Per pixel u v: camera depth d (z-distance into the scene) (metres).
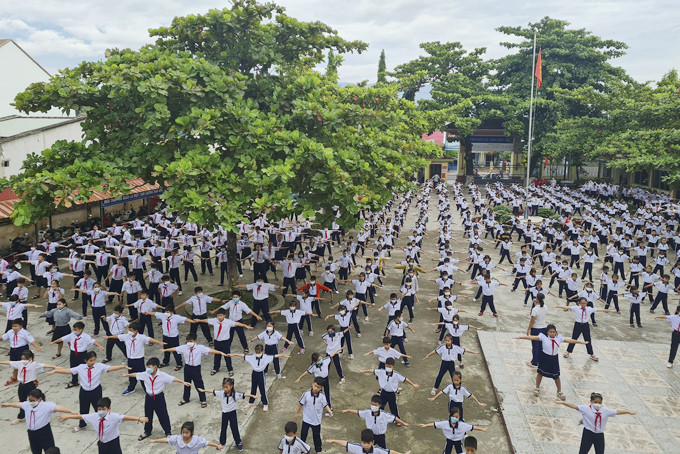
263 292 14.82
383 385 9.80
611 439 9.55
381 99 17.62
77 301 17.41
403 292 15.73
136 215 28.91
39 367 9.73
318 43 15.98
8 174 20.55
